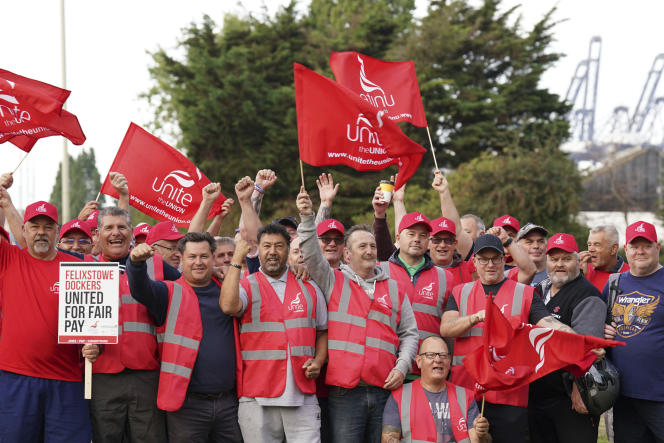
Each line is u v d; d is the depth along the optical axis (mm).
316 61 38438
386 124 7473
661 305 6738
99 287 6125
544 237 8164
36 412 6258
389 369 6656
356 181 33219
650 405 6754
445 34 39438
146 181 8680
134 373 6430
